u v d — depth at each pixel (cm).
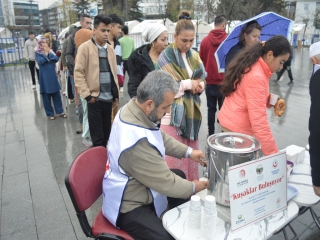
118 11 2044
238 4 2061
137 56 238
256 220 130
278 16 306
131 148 140
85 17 449
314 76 143
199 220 129
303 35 3120
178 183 148
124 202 152
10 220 241
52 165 344
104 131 352
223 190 135
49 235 222
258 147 133
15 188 292
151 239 144
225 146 134
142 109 148
